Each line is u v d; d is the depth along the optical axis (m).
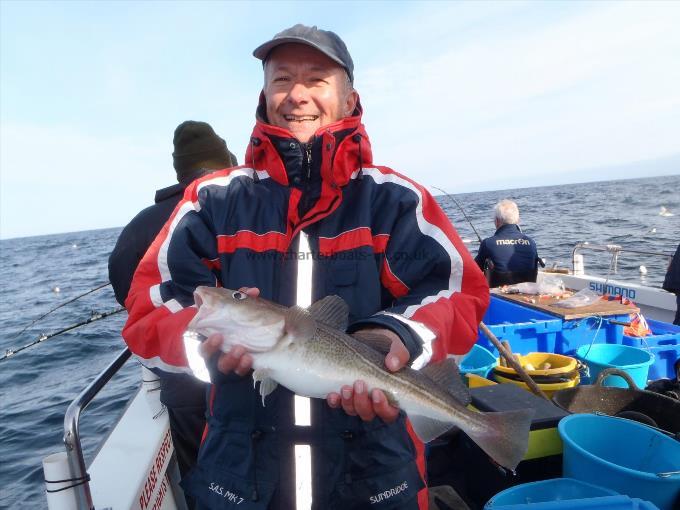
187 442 3.16
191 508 3.12
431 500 2.84
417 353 1.65
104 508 2.26
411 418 1.83
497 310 6.29
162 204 3.19
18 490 5.34
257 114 2.12
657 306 6.34
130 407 3.36
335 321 1.78
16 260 50.34
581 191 91.94
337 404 1.68
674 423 3.09
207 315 1.72
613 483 2.30
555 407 2.99
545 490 2.34
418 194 1.97
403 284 1.87
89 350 10.65
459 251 1.88
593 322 5.05
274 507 1.66
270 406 1.73
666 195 59.41
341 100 2.06
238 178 2.05
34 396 8.05
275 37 1.92
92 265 35.44
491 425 1.93
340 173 1.92
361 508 1.66
